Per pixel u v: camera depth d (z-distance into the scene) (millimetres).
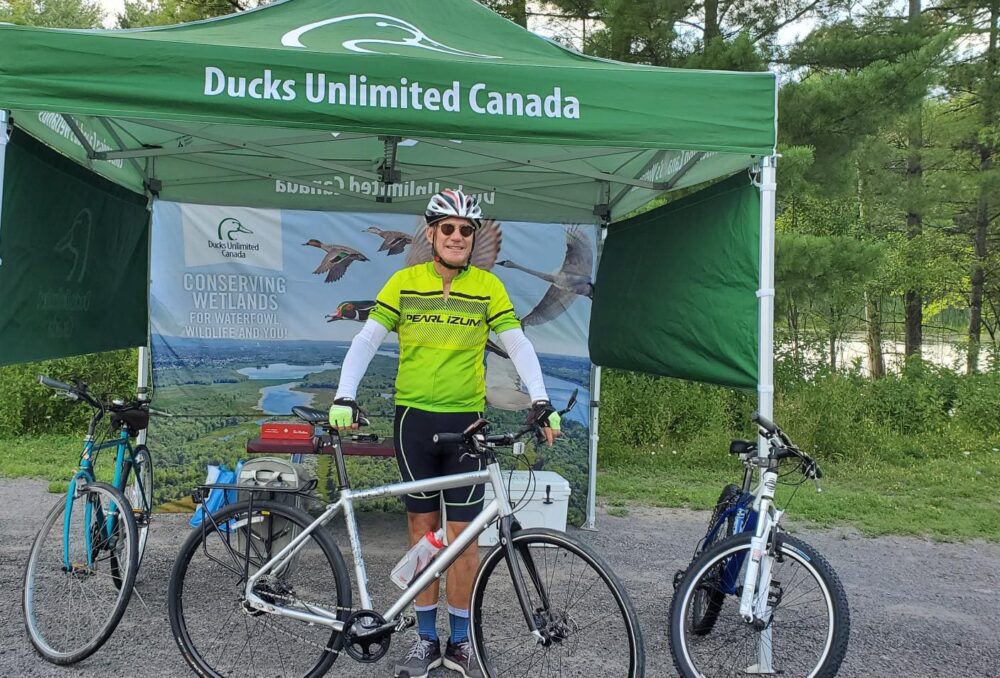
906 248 13414
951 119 13906
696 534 5512
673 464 8172
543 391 2729
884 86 8828
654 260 4434
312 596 2770
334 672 2977
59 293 3893
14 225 3387
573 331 5559
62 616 3314
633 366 4664
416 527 2914
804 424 8781
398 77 2982
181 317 5277
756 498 2982
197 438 5301
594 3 9891
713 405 9062
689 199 4051
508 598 3178
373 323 2846
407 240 5508
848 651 3484
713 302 3688
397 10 3781
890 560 5109
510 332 2844
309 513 2971
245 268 5348
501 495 2592
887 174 13234
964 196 13711
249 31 3389
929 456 8992
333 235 5441
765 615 2701
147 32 3174
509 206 5527
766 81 3191
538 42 3803
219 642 3121
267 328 5387
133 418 3432
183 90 2840
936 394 10266
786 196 9531
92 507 3117
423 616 2930
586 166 4871
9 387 8227
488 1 10617
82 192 4098
